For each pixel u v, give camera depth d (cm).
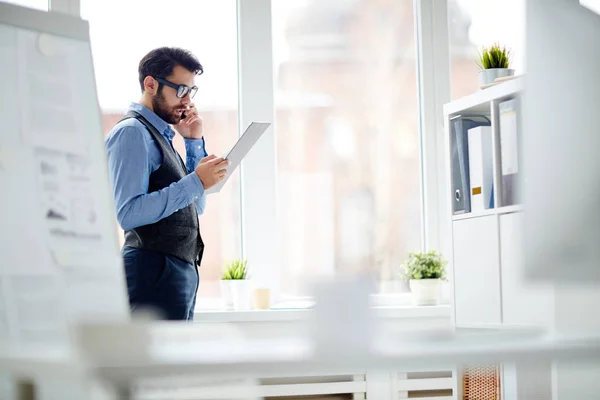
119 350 87
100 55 338
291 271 350
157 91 260
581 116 104
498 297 266
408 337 94
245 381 124
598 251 103
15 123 142
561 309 191
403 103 362
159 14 344
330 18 358
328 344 87
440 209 359
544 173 102
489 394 272
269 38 348
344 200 357
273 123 348
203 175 250
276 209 348
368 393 314
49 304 138
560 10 104
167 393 116
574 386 217
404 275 350
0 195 137
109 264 151
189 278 253
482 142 280
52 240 142
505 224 264
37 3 332
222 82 348
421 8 361
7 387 110
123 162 242
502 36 366
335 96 358
